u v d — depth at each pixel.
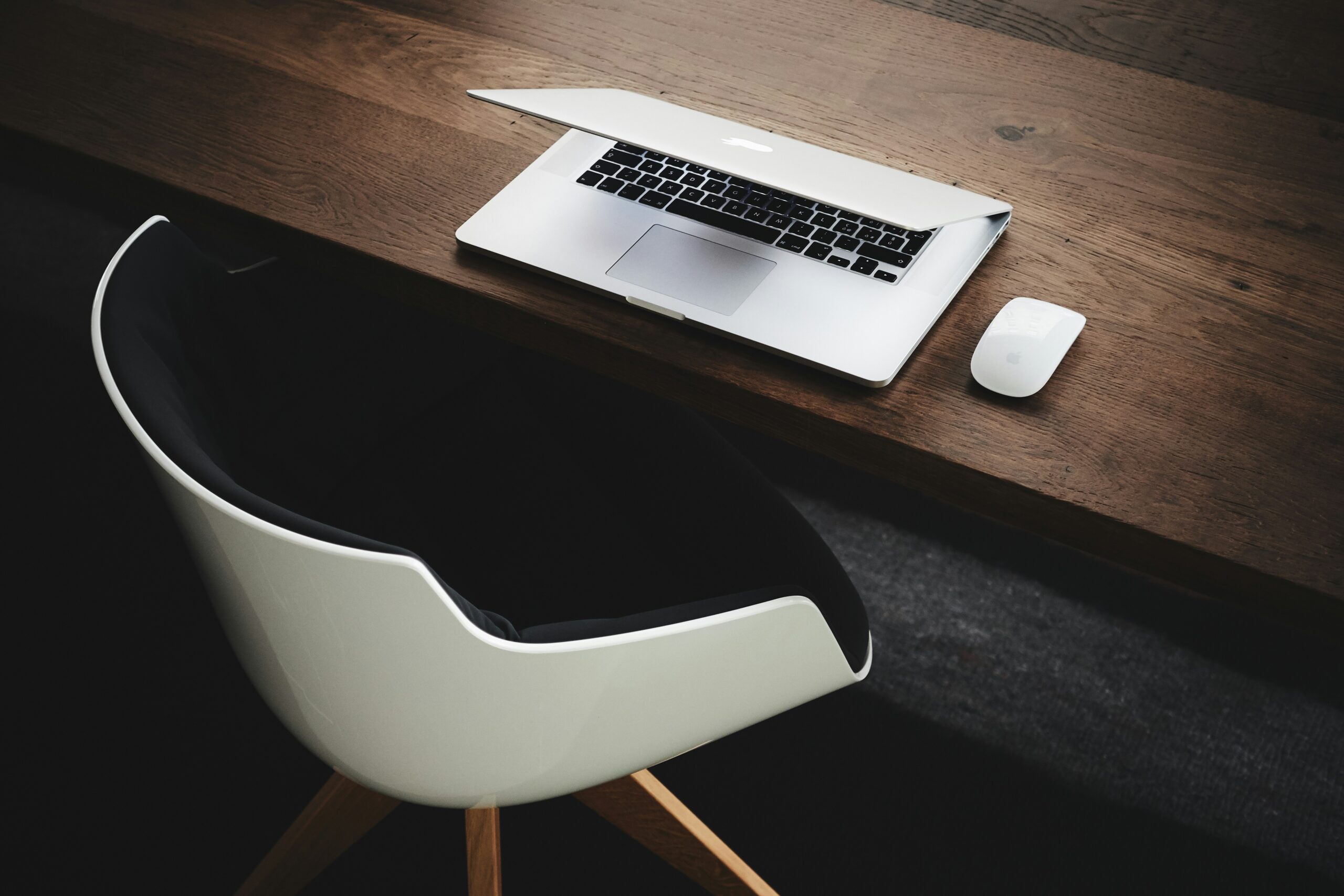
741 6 1.35
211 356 1.02
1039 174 1.13
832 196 0.90
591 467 1.20
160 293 0.95
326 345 1.13
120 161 1.14
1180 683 1.63
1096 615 1.71
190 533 0.83
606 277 0.99
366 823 1.33
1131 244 1.04
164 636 1.71
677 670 0.87
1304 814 1.50
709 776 1.54
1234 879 1.45
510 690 0.82
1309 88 1.22
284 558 0.75
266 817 1.52
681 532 1.13
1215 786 1.53
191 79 1.24
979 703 1.62
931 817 1.50
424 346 1.21
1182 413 0.90
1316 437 0.88
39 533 1.83
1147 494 0.85
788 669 0.95
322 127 1.18
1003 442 0.88
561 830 1.49
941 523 1.84
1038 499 0.86
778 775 1.55
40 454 1.94
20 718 1.62
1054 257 1.03
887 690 1.64
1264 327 0.97
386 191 1.10
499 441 1.23
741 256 1.00
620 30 1.32
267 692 0.95
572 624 0.83
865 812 1.51
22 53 1.28
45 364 2.08
